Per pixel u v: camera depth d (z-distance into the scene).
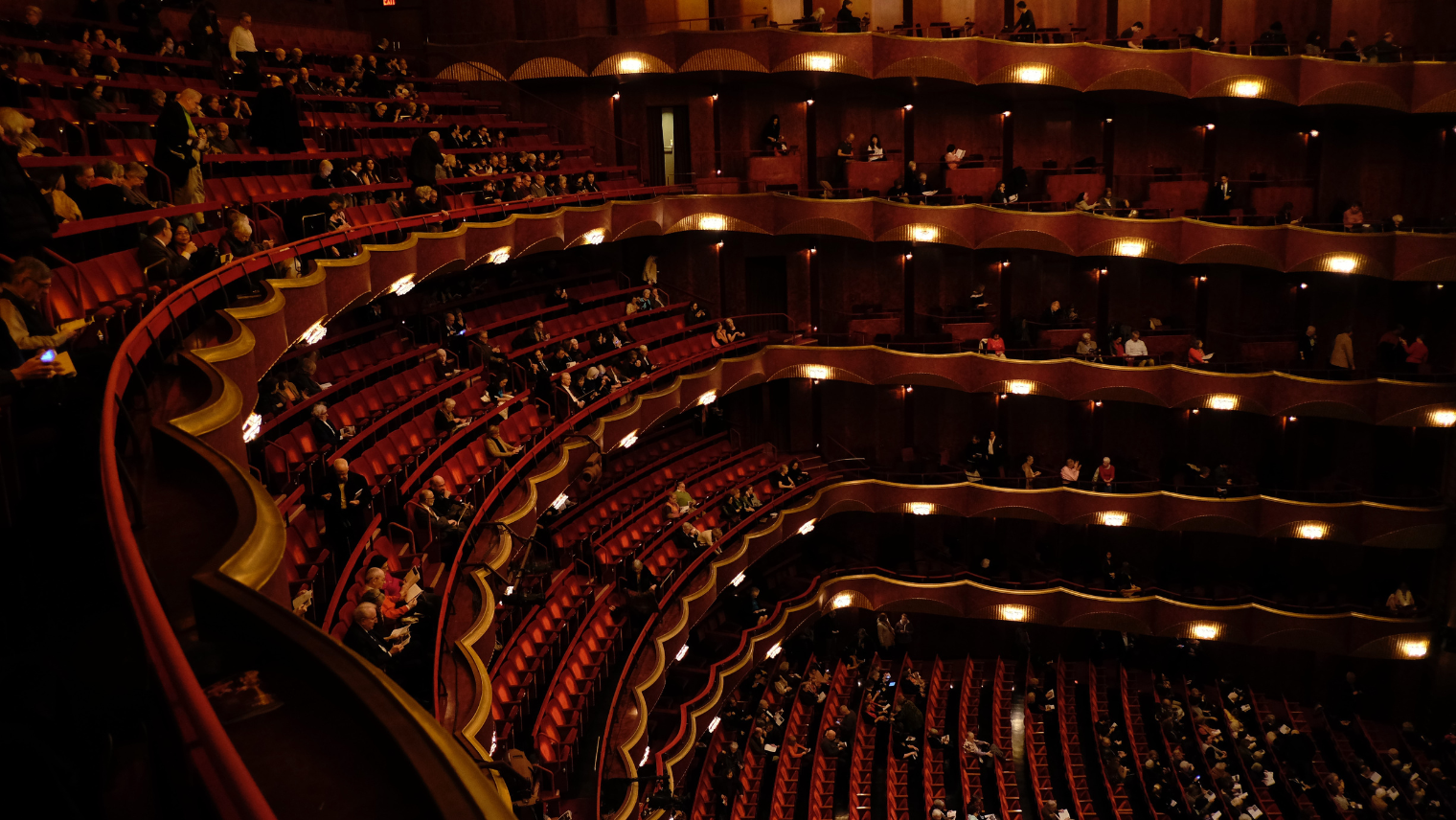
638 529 20.52
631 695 16.28
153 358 7.40
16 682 4.02
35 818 3.49
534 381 18.09
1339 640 25.47
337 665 3.62
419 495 12.08
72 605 5.01
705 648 21.81
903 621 27.16
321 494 9.91
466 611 11.32
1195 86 25.59
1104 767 22.02
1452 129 26.38
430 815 2.89
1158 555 28.38
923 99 27.09
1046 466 28.27
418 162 15.41
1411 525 24.92
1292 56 25.72
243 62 15.05
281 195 12.07
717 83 25.84
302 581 8.98
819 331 27.42
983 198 26.08
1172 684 27.00
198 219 9.77
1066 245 25.39
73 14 15.32
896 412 27.97
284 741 3.34
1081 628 28.66
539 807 10.40
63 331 5.85
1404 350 25.12
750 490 23.42
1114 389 25.47
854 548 28.11
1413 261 24.50
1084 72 25.58
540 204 19.31
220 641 4.03
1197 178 27.67
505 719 12.70
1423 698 25.73
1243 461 27.91
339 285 12.14
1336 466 27.38
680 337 24.28
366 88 19.53
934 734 21.70
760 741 19.86
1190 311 27.77
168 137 9.42
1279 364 25.91
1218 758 22.86
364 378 14.90
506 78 24.28
